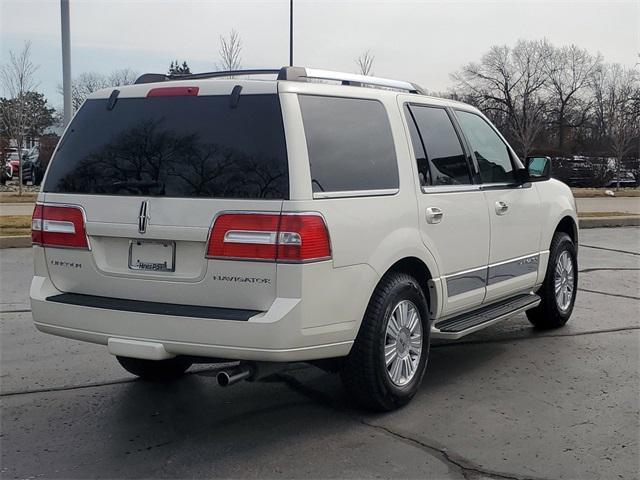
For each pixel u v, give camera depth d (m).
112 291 4.37
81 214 4.43
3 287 9.02
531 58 56.66
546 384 5.35
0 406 4.90
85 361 5.97
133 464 3.98
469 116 5.91
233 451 4.15
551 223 6.73
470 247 5.46
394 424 4.54
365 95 4.71
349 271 4.22
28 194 25.16
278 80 4.23
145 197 4.23
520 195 6.20
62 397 5.09
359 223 4.30
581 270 10.77
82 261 4.45
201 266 4.10
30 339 6.65
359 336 4.43
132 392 5.20
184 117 4.30
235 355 3.97
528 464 3.98
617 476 3.84
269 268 3.93
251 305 4.00
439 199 5.10
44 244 4.60
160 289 4.20
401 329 4.71
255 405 4.91
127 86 4.59
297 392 5.17
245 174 4.05
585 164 37.25
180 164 4.21
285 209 3.94
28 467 3.95
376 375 4.48
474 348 6.38
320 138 4.23
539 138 49.75
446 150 5.40
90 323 4.31
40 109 33.06
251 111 4.16
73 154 4.59
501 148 6.25
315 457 4.05
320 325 4.07
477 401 4.97
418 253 4.81
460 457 4.06
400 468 3.92
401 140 4.89
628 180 37.03
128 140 4.41
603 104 53.06
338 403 4.93
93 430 4.48
